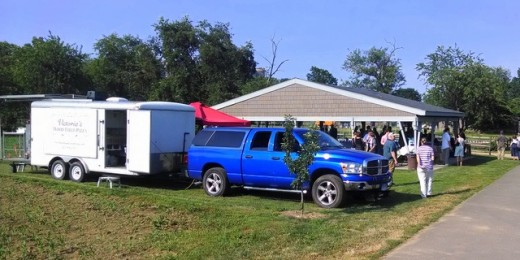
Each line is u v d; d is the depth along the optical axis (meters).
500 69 66.94
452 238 7.97
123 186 14.74
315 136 10.16
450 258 6.77
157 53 57.91
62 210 10.36
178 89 52.50
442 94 49.03
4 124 44.62
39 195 12.18
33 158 16.67
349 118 24.41
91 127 15.33
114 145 15.57
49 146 16.27
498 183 15.88
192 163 13.40
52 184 13.77
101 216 9.81
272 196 13.06
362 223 9.20
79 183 14.84
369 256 6.86
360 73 81.38
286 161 10.12
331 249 7.29
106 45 66.19
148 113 14.23
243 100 27.17
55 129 16.12
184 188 14.74
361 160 11.16
